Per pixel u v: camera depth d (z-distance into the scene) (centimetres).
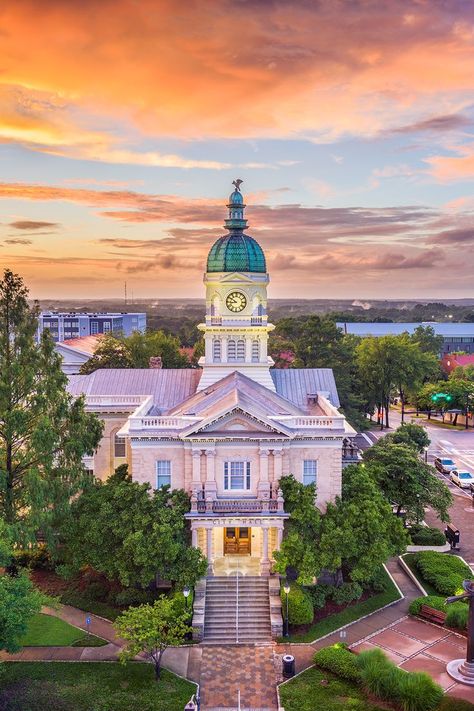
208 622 4391
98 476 6275
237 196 5944
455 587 4753
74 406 4859
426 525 6053
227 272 5850
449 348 18950
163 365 9969
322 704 3553
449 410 11025
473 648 3791
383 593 4844
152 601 4559
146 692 3678
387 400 10731
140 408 5366
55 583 4938
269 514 4631
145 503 4591
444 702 3409
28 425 4666
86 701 3562
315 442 4909
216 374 6016
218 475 4850
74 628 4362
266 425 4791
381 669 3619
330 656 3903
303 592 4497
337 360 9775
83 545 4597
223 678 3853
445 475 8006
